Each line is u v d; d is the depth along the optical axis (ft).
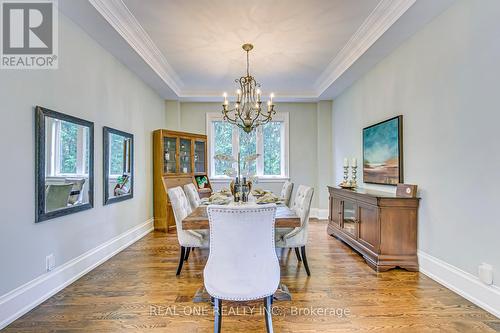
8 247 6.23
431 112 8.61
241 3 8.36
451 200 7.79
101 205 10.09
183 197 9.69
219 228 5.12
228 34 10.34
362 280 8.44
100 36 9.41
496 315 6.37
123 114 11.96
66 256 8.13
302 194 9.99
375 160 12.14
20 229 6.54
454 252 7.68
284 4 8.42
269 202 9.18
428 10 8.00
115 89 11.23
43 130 7.18
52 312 6.61
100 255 9.96
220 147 19.31
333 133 18.34
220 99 18.16
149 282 8.30
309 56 12.45
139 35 10.23
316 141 19.25
